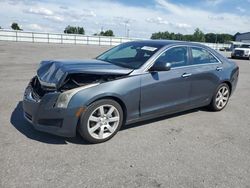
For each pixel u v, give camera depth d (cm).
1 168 322
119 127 427
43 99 376
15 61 1400
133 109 433
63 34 4438
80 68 398
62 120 372
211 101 583
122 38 4950
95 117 396
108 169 334
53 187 292
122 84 409
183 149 401
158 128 481
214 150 403
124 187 299
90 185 299
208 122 530
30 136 416
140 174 327
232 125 521
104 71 398
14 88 734
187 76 498
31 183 296
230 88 616
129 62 459
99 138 404
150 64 445
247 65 1942
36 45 3181
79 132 392
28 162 339
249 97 777
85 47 3372
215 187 308
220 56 588
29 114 402
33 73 1010
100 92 387
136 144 410
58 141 404
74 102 371
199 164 358
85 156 364
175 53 491
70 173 321
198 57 536
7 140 398
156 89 452
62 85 378
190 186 307
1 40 3947
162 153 384
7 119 484
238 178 329
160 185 306
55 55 1878
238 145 427
